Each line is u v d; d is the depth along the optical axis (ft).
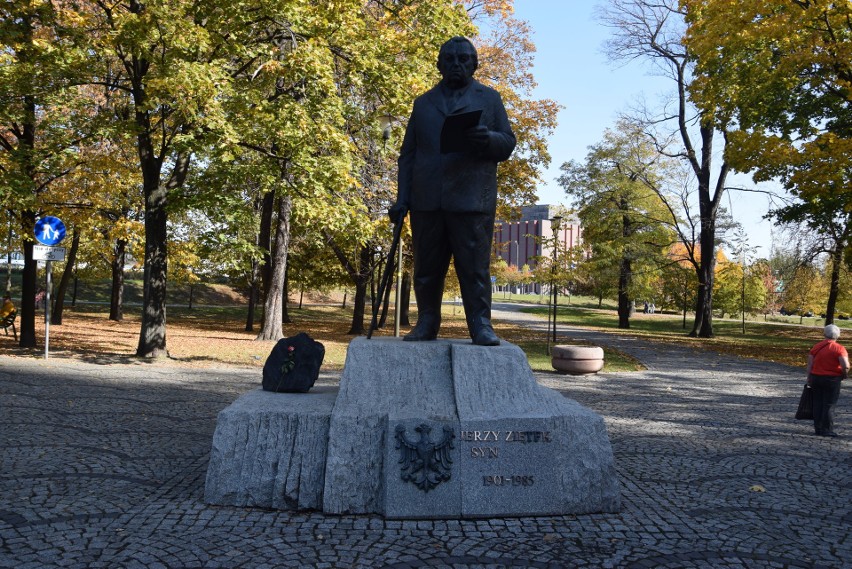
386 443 16.88
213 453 17.49
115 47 46.01
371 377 18.33
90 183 60.44
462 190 19.58
